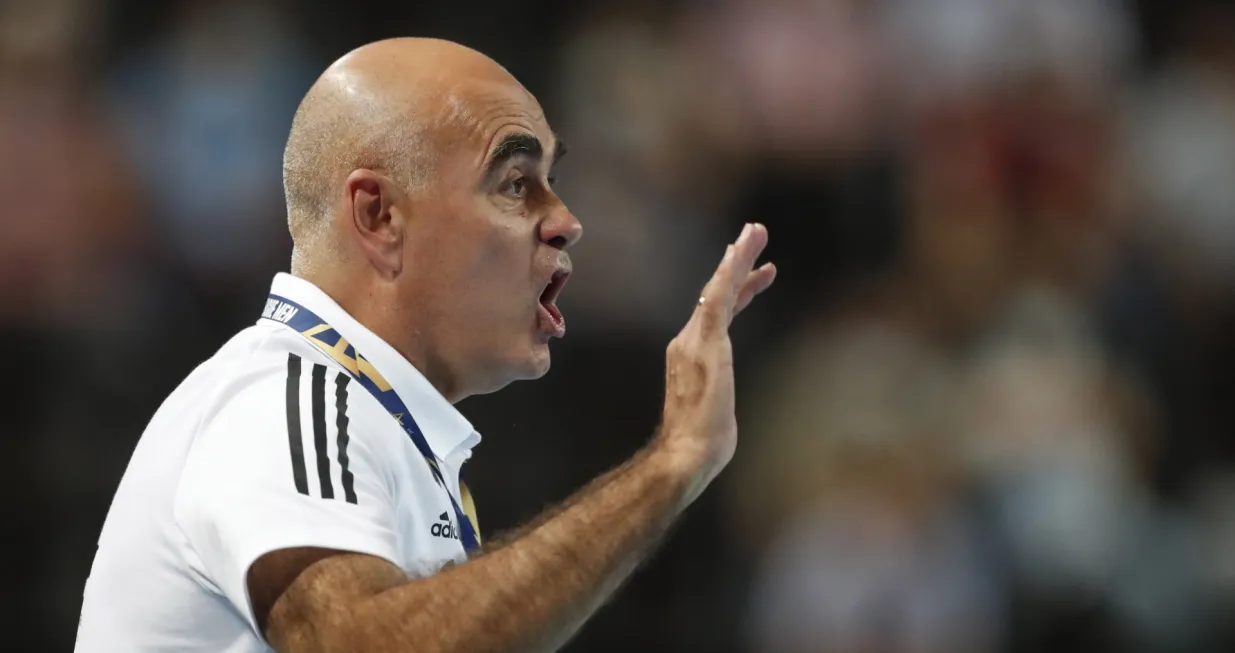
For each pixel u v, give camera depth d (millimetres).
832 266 34125
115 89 32750
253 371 10633
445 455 11539
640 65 33875
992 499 30234
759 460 30766
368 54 11680
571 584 9469
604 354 30281
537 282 11594
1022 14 36250
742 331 32906
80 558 28625
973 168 35094
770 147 34625
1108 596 29938
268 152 32281
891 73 35750
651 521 9977
